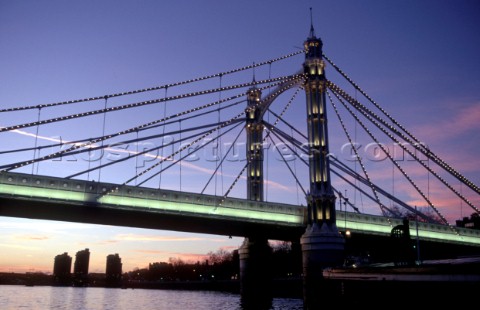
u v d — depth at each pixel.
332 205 77.50
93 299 166.50
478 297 27.80
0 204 64.81
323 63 85.19
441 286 30.55
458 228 99.12
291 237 93.31
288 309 83.75
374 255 110.12
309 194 78.31
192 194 74.12
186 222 77.75
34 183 63.91
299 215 81.62
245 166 95.69
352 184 93.69
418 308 32.56
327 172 79.12
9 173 62.78
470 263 28.48
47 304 132.00
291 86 86.88
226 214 75.81
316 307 70.94
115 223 78.94
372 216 89.69
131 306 118.06
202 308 96.50
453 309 29.41
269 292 89.88
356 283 43.72
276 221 79.50
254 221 77.81
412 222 93.12
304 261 75.75
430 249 104.44
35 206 66.12
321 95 82.69
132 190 70.06
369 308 40.19
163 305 117.44
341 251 75.00
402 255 46.62
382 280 37.59
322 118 81.38
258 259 91.56
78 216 72.94
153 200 71.06
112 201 68.25
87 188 67.00
